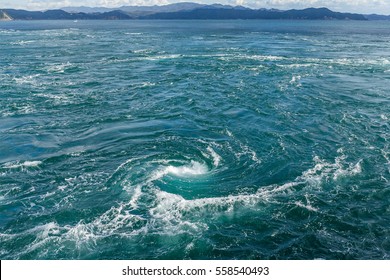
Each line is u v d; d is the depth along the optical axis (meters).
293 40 115.12
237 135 31.03
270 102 40.31
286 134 31.27
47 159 26.25
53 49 84.44
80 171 24.83
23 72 55.94
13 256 17.03
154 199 21.53
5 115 35.81
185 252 17.36
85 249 17.50
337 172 24.73
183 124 33.62
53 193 22.23
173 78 52.62
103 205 20.98
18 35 128.75
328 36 135.75
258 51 83.06
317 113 36.72
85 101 40.84
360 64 64.69
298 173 24.67
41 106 38.81
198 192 22.45
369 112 37.12
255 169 25.27
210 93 44.19
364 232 18.83
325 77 53.34
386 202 21.38
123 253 17.27
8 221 19.62
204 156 27.05
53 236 18.38
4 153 27.38
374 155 27.42
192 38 121.19
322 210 20.58
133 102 40.69
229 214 20.17
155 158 26.50
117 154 27.33
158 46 93.56
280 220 19.75
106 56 73.56
